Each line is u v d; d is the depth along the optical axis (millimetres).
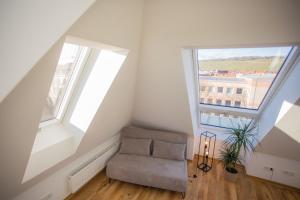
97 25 1137
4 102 807
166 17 1726
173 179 2416
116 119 2627
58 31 812
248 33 1533
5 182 1354
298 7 1329
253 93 2693
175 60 1973
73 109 2086
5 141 1019
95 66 1806
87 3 859
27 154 1266
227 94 2861
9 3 731
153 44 1929
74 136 2117
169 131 3297
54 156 1858
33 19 766
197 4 1581
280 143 2553
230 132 3203
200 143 3664
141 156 2943
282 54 1979
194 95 2910
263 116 2842
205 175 3035
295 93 1941
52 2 783
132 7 1496
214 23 1600
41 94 978
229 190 2689
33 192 1823
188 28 1703
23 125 1033
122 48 1574
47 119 2010
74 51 1636
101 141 2719
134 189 2615
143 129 3203
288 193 2686
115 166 2605
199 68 2539
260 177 2986
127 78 2104
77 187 2336
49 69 901
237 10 1492
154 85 2432
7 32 745
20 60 774
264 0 1401
